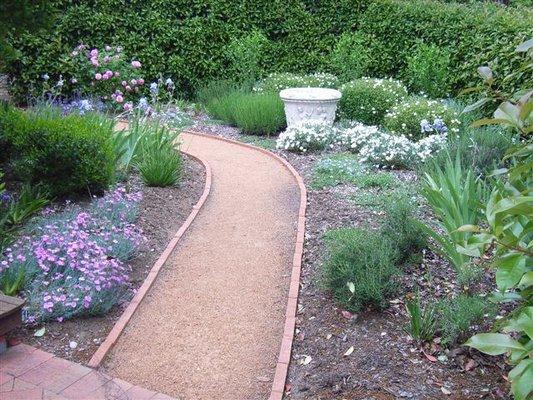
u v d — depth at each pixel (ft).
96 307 12.00
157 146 20.38
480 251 9.04
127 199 17.31
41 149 16.42
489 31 29.60
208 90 32.65
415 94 32.04
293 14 33.94
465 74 29.68
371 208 17.94
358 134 24.72
